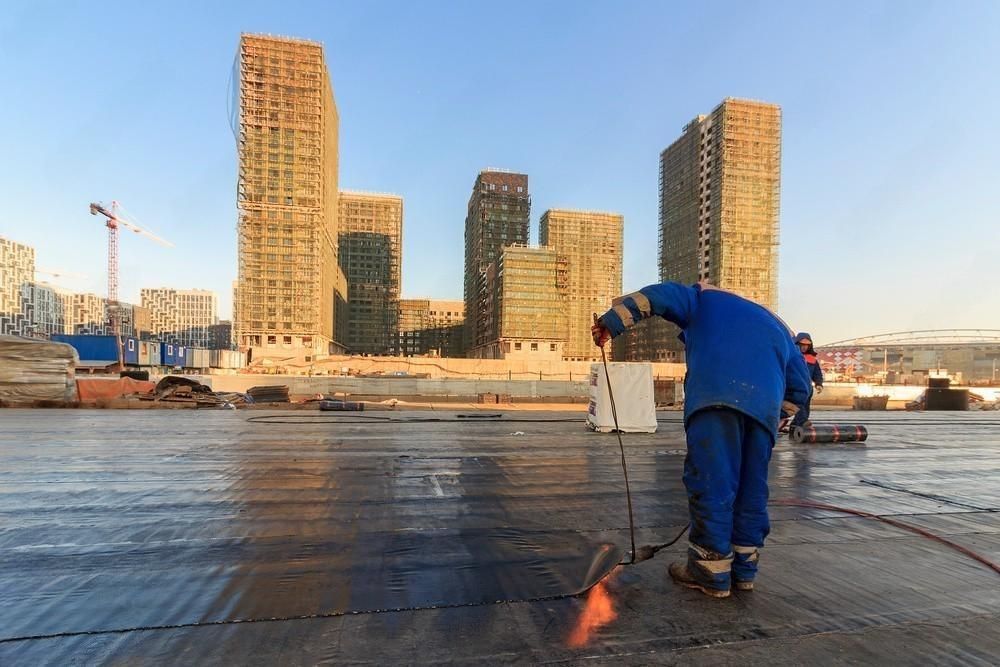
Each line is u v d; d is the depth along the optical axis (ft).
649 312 10.09
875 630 8.41
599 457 26.21
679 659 7.38
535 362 244.83
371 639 7.73
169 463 21.77
